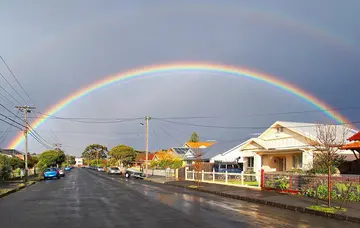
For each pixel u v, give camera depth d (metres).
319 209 14.62
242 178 27.86
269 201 17.89
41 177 52.09
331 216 13.69
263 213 14.53
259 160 36.34
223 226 11.14
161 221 12.06
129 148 98.06
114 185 32.84
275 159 35.75
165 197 20.98
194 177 38.66
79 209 15.38
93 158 175.00
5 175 39.69
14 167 55.31
